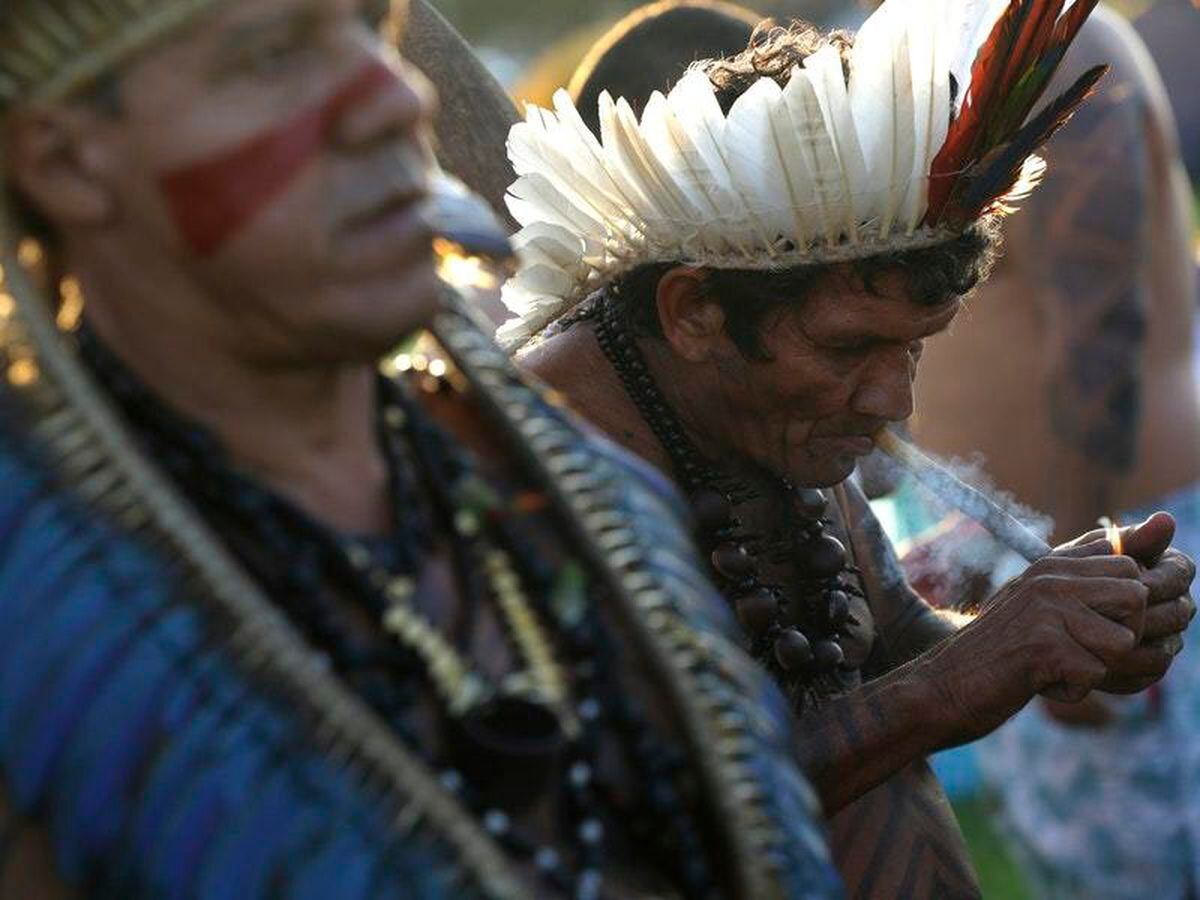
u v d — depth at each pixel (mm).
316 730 4156
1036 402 11742
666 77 9984
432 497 4809
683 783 4789
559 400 5152
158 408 4496
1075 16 6879
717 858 4816
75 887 4129
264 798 4059
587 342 7523
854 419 7309
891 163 6895
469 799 4379
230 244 4270
